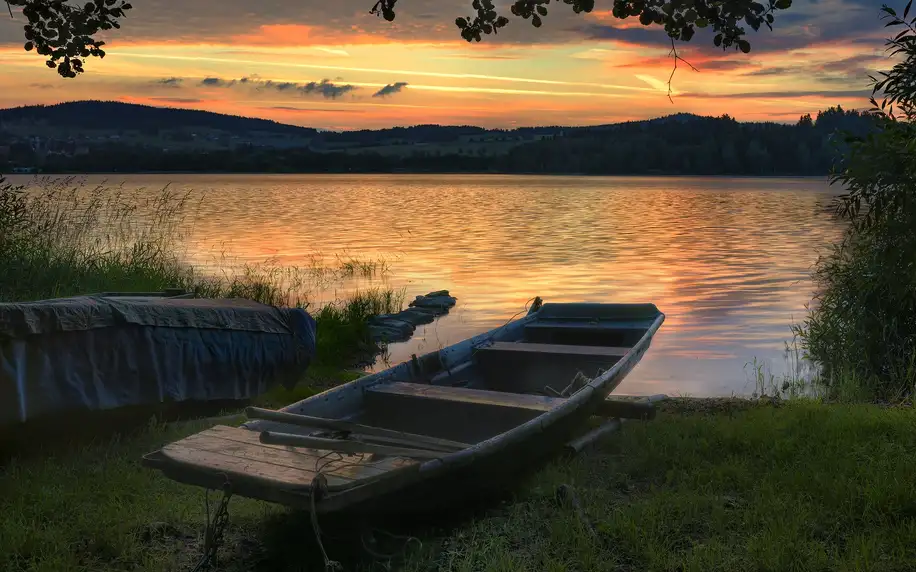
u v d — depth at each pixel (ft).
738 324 47.26
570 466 20.27
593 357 25.89
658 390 32.89
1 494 17.71
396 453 15.70
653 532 15.96
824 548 15.19
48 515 16.89
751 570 14.47
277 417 16.20
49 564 14.40
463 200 246.27
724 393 32.12
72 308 21.62
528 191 343.26
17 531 15.65
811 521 16.25
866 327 32.35
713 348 41.06
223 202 218.59
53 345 21.02
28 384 20.33
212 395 24.82
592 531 15.94
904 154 21.94
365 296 56.24
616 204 219.82
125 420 23.06
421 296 56.90
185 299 27.07
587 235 114.52
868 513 16.53
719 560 14.79
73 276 39.78
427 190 354.74
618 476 19.93
